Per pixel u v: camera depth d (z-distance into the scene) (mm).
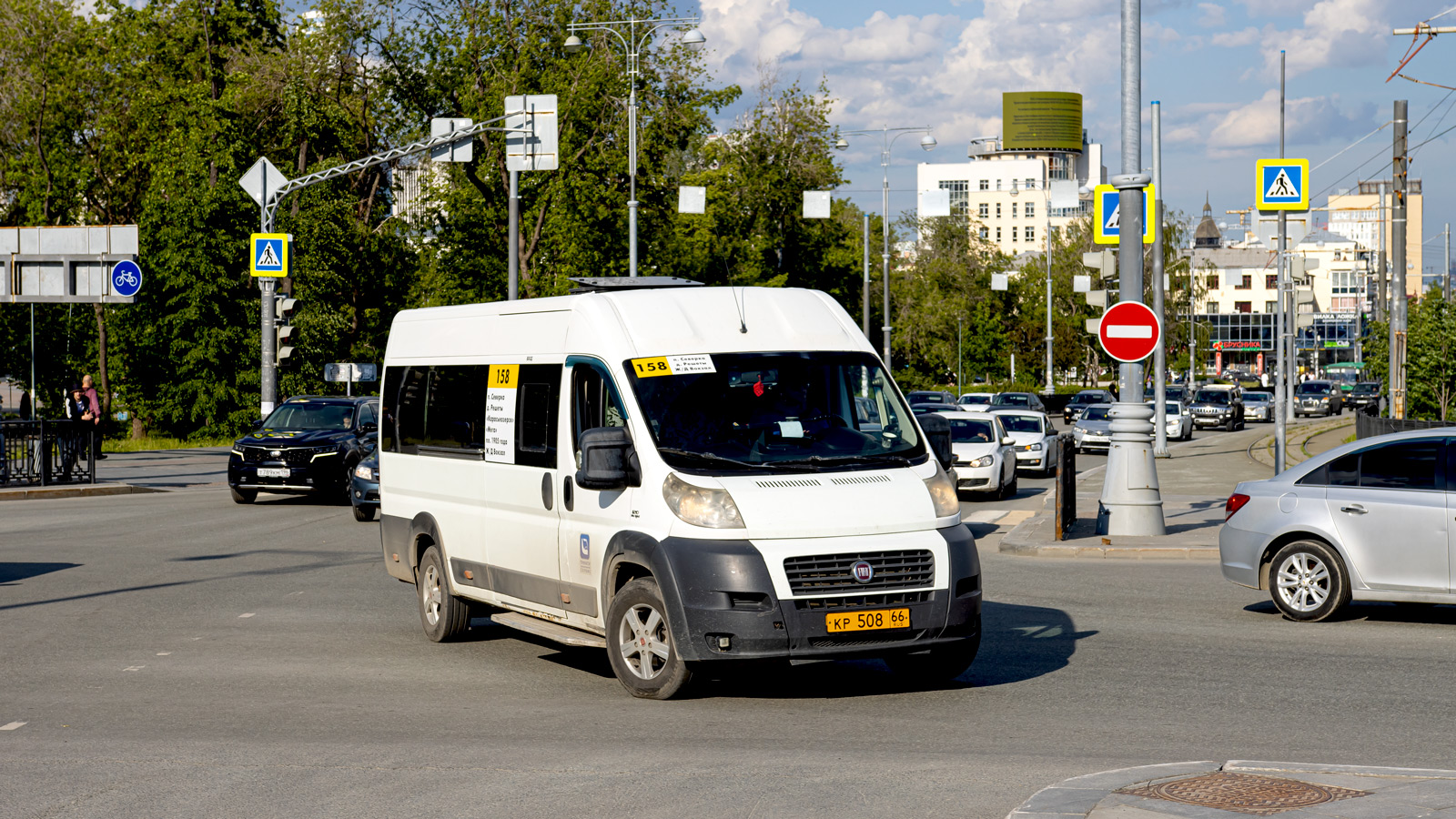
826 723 7773
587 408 8992
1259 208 28109
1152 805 5543
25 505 24609
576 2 50438
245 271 54938
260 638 11008
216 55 56750
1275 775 6055
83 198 59688
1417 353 36250
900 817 5766
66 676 9398
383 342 57688
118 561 16141
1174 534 18250
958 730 7551
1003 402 57125
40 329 59219
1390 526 11125
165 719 8016
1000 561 16281
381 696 8680
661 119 50094
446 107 54094
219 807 6086
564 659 10117
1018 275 110250
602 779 6477
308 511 23281
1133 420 18047
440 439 10906
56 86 56406
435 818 5871
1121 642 10516
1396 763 6723
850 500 8133
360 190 56719
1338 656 9836
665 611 8078
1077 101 199750
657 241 53906
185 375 54562
